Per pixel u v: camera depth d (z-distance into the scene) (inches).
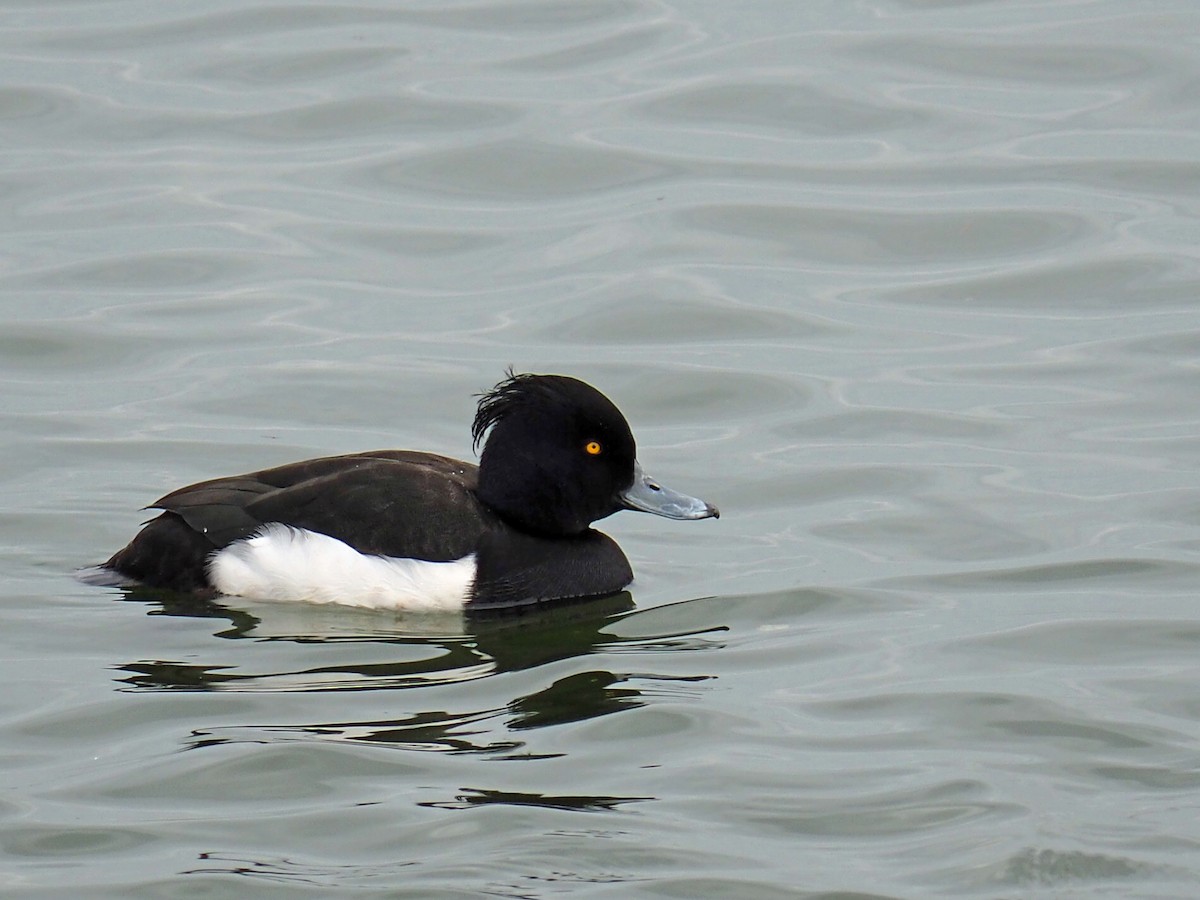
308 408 566.3
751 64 829.8
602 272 666.8
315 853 318.3
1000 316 637.3
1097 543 473.1
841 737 365.1
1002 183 728.3
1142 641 414.0
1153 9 877.8
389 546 437.7
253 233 691.4
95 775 346.6
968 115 783.1
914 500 506.3
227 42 852.6
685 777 346.6
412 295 650.2
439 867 313.0
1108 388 579.5
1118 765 350.3
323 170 742.5
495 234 697.0
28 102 782.5
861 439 549.3
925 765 351.3
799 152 757.9
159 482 510.6
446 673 398.0
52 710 374.0
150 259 669.9
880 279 666.8
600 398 457.4
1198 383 579.5
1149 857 314.2
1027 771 348.5
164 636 414.9
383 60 834.2
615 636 424.8
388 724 369.7
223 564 435.8
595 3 897.5
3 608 427.5
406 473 450.0
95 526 478.9
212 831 326.0
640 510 462.3
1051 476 518.3
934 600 442.9
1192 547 468.4
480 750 358.3
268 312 634.8
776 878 309.7
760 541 485.7
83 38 852.0
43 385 580.7
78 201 711.1
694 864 314.2
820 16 886.4
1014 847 317.4
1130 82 807.1
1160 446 536.1
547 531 454.9
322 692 385.7
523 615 437.7
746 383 590.2
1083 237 687.7
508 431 454.9
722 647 416.5
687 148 759.1
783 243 690.8
